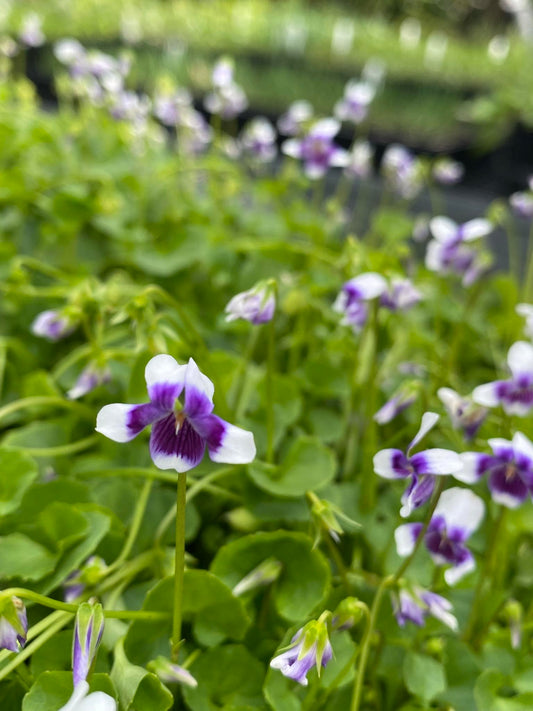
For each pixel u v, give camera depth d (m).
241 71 0.78
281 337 0.26
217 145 0.34
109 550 0.18
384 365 0.25
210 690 0.17
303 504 0.19
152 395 0.14
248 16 1.07
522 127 0.61
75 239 0.29
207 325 0.26
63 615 0.16
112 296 0.22
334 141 0.62
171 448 0.14
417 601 0.16
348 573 0.19
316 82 0.77
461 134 0.66
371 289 0.19
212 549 0.20
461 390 0.26
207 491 0.20
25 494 0.19
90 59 0.33
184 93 0.33
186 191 0.32
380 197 0.46
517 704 0.17
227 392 0.22
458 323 0.27
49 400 0.21
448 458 0.15
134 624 0.16
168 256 0.27
